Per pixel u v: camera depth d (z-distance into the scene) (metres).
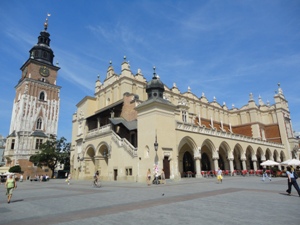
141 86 41.97
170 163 26.28
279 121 59.09
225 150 39.34
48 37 73.00
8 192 12.40
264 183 21.27
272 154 50.75
